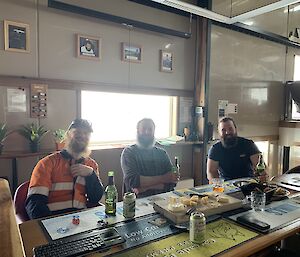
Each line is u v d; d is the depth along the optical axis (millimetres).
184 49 3959
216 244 1165
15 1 2688
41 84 2857
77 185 1938
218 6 3990
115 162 3410
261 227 1308
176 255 1074
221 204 1557
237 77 4434
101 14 3088
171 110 3975
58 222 1403
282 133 5250
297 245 1748
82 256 1070
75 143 2031
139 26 3383
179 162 4008
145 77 3613
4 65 2680
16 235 910
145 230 1308
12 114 2732
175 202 1570
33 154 2672
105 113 3408
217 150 2906
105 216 1487
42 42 2859
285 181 2361
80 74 3109
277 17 4875
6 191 1389
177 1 2730
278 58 5113
